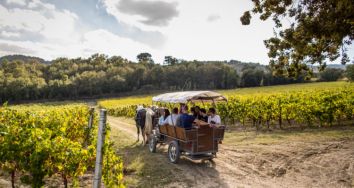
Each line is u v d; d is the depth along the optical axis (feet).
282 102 73.92
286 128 62.85
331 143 43.39
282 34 36.04
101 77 395.55
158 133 42.39
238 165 34.76
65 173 22.58
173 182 28.63
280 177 30.14
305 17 33.37
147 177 30.27
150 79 397.60
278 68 41.14
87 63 604.08
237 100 83.46
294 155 37.88
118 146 48.78
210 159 37.58
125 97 331.16
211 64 401.29
